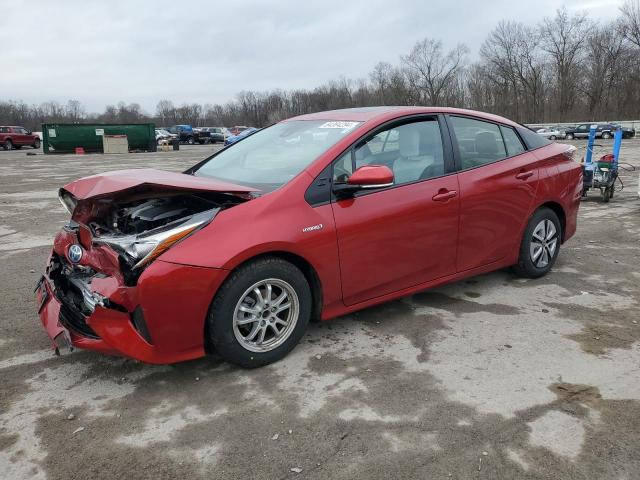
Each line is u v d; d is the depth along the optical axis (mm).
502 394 2990
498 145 4586
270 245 3109
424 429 2670
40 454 2506
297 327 3379
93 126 35250
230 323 3078
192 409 2867
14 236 7398
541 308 4277
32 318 4160
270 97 106375
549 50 74000
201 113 116500
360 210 3529
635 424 2701
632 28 68250
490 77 79062
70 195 3453
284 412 2830
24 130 42156
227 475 2355
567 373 3227
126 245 2898
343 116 4102
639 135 50188
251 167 3865
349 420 2750
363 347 3584
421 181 3914
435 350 3537
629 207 9234
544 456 2463
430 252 3961
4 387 3109
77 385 3129
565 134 49875
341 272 3484
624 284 4879
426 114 4133
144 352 2904
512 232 4578
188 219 3023
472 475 2344
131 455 2494
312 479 2326
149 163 24141
